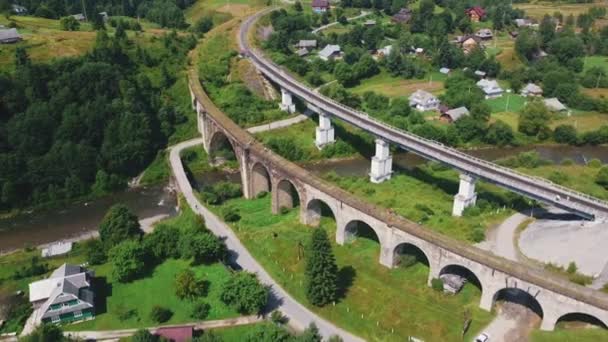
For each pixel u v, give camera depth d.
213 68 186.12
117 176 137.62
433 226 107.12
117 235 100.75
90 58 164.38
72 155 134.38
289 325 81.12
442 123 164.50
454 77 195.25
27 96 140.75
